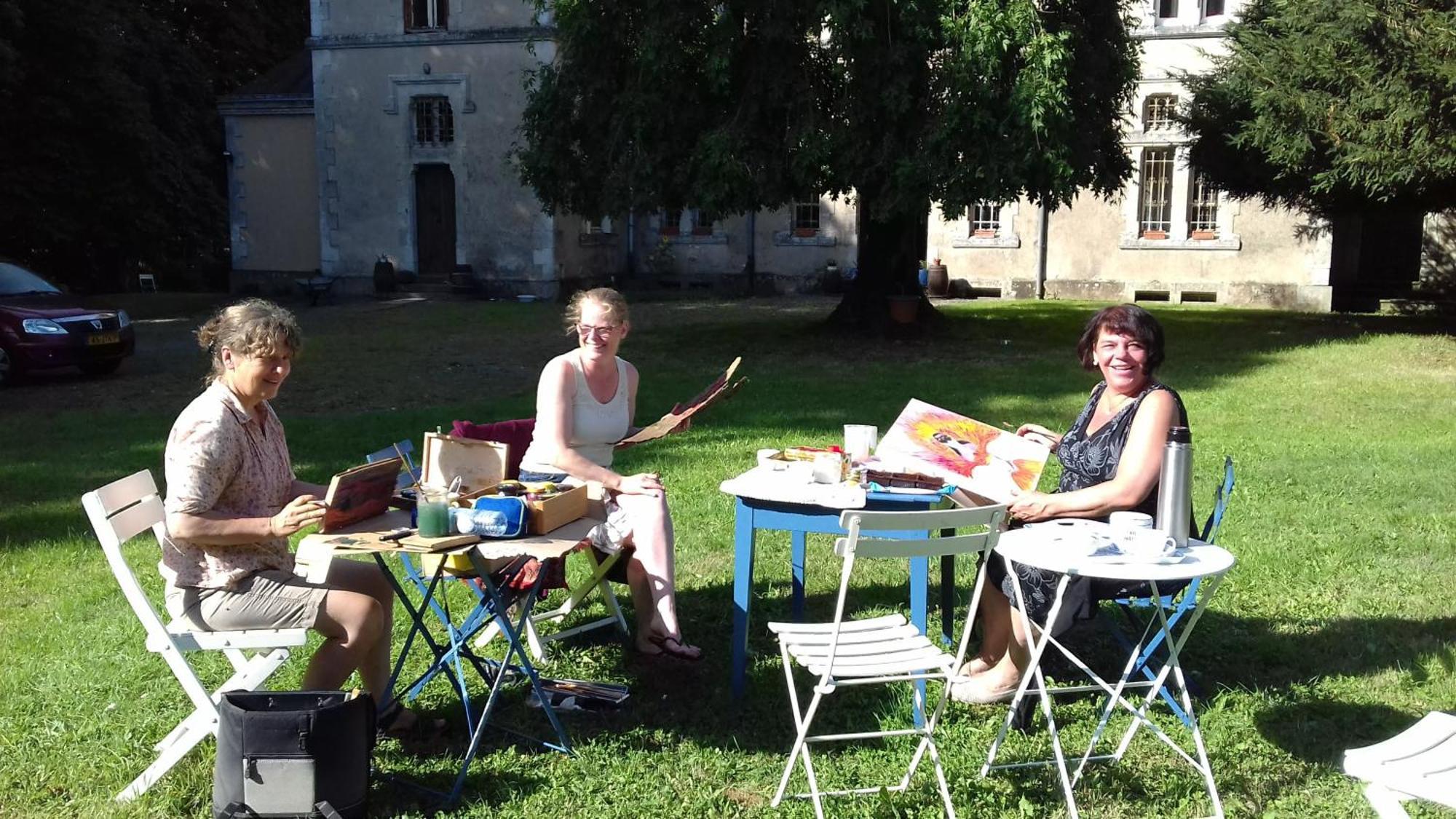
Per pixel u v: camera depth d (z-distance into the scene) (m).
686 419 5.05
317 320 21.28
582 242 26.45
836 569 6.35
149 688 4.68
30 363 13.66
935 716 3.73
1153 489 4.14
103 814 3.66
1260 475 8.27
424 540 3.66
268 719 3.30
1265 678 4.75
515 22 24.14
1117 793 3.82
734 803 3.78
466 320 20.83
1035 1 14.30
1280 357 15.20
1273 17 16.77
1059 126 13.94
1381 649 5.01
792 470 4.84
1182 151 23.92
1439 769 2.85
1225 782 3.87
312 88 27.38
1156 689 3.79
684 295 26.83
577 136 16.44
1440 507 7.36
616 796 3.83
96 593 5.89
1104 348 4.32
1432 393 12.17
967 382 13.15
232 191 27.70
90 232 26.47
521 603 5.04
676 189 15.21
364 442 9.78
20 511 7.67
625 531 4.94
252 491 3.85
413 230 25.91
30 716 4.40
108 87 24.53
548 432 4.80
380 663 4.11
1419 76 14.07
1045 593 4.17
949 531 4.97
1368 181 14.78
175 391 13.40
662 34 14.55
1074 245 25.55
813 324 18.89
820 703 4.55
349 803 3.41
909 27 14.09
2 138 24.20
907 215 15.34
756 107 14.71
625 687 4.66
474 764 4.03
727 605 5.77
